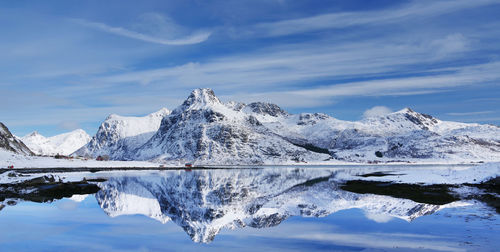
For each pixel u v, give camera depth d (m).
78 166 133.38
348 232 26.77
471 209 35.19
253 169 167.62
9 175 68.44
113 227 29.17
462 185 55.28
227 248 22.62
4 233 26.39
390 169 147.50
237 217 35.00
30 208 38.66
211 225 30.62
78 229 28.16
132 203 44.66
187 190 63.12
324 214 35.78
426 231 26.02
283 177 102.12
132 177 95.44
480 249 20.81
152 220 32.72
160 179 89.25
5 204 41.44
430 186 56.78
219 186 71.81
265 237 25.72
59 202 43.66
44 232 26.88
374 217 33.09
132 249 22.31
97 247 22.66
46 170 106.25
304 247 22.62
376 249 21.59
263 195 55.19
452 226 27.39
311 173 124.94
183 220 33.03
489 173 58.94
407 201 42.94
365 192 55.53
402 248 21.58
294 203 45.00
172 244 23.69
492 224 27.77
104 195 52.44
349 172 127.88
